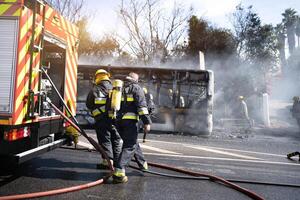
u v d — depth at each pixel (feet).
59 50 20.43
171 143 33.63
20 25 14.35
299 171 23.07
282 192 17.35
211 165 23.30
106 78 19.01
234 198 15.71
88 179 17.43
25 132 15.55
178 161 23.97
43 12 16.37
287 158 28.35
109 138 18.80
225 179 19.15
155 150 28.45
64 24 19.74
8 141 15.08
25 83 14.89
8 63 14.28
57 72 20.45
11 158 14.58
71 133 20.42
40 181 16.70
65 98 20.47
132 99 17.12
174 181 18.10
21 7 14.38
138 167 20.25
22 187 15.62
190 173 19.60
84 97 42.14
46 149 17.17
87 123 41.86
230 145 34.99
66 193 14.98
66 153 23.97
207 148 31.55
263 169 23.08
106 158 18.10
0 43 14.33
